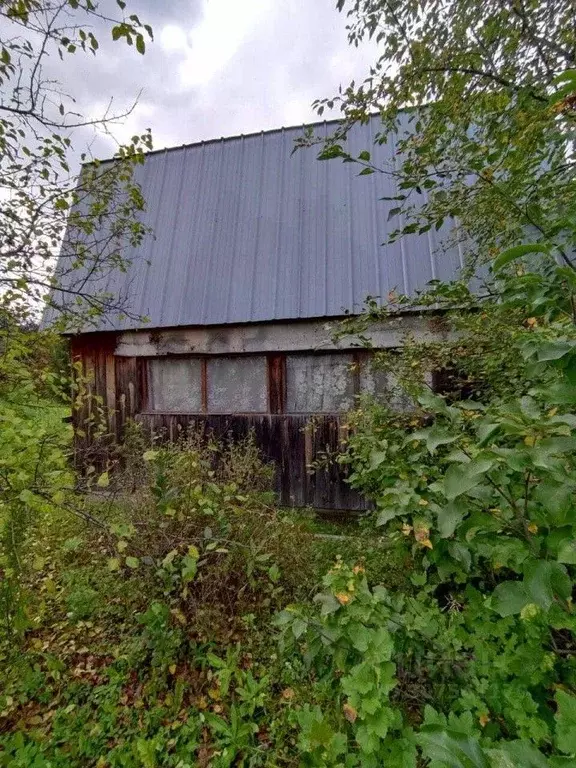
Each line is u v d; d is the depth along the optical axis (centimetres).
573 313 102
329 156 224
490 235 252
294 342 445
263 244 495
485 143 251
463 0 214
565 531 92
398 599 139
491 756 75
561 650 119
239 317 454
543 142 198
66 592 291
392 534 185
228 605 261
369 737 102
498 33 215
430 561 161
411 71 229
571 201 152
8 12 200
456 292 254
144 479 336
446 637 136
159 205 564
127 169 299
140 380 505
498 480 104
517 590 99
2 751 193
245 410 478
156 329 486
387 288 425
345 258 457
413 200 456
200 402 493
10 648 233
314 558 308
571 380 87
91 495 411
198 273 497
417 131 257
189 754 188
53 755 190
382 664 109
